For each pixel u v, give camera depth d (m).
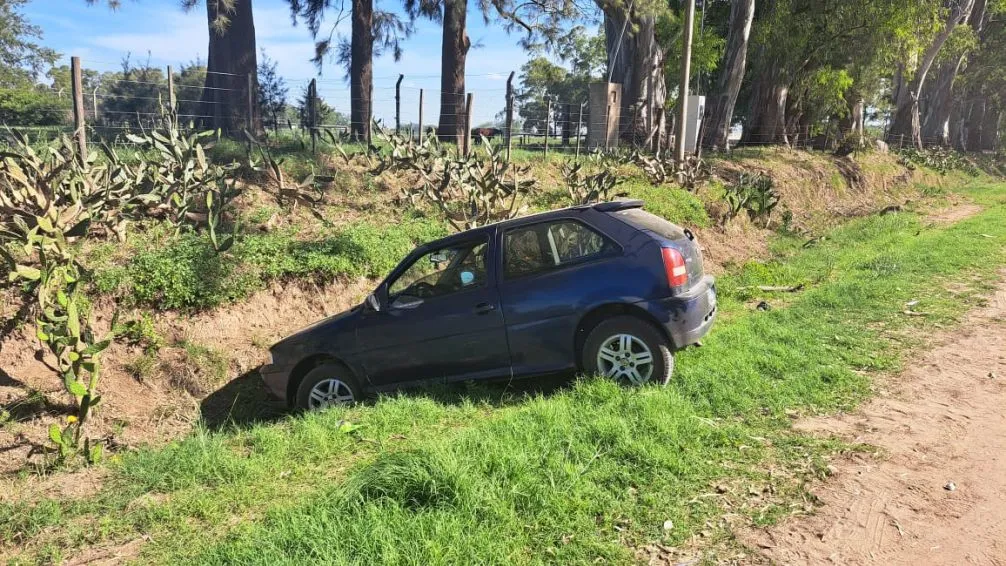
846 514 3.62
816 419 4.96
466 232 6.09
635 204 6.17
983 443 4.52
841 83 28.36
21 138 8.01
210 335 7.51
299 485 4.29
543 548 3.31
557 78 22.72
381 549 3.21
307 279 8.56
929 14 26.06
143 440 6.23
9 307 6.58
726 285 10.55
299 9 19.39
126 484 4.56
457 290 5.96
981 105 58.84
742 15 25.53
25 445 5.76
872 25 25.94
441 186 11.12
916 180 32.12
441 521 3.40
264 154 11.77
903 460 4.27
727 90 26.23
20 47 43.03
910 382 5.76
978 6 44.47
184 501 4.15
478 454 4.10
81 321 6.77
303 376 6.57
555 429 4.53
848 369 6.08
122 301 7.21
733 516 3.60
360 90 19.77
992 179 44.53
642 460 4.13
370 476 3.92
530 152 17.84
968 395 5.44
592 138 23.33
